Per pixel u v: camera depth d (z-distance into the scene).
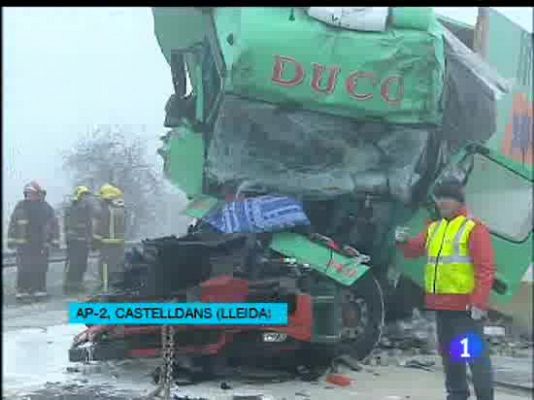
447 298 5.87
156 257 7.26
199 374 7.13
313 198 8.38
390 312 9.32
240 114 8.08
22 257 12.51
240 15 7.75
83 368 7.80
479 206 9.26
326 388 7.04
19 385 7.02
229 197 8.45
